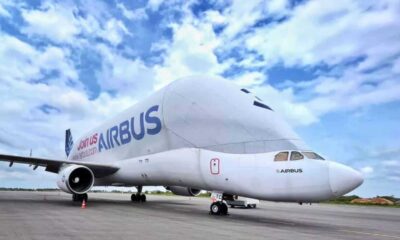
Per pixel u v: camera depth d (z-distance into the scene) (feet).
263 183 39.55
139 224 34.58
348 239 29.27
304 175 36.47
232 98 48.34
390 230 38.19
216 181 45.11
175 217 43.37
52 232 27.55
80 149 93.40
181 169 50.21
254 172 40.63
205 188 48.47
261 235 29.22
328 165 35.86
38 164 68.49
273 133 41.91
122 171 64.69
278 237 28.50
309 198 36.40
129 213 47.80
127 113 68.80
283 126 43.19
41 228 29.73
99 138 79.30
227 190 44.52
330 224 42.96
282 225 38.88
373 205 130.93
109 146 72.74
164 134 54.70
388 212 76.54
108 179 70.90
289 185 37.42
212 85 51.85
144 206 64.90
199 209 60.44
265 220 44.19
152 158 56.24
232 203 74.64
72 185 62.59
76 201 71.36
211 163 45.70
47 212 45.98
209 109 49.03
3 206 55.31
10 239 23.93
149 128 58.23
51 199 84.33
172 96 55.36
